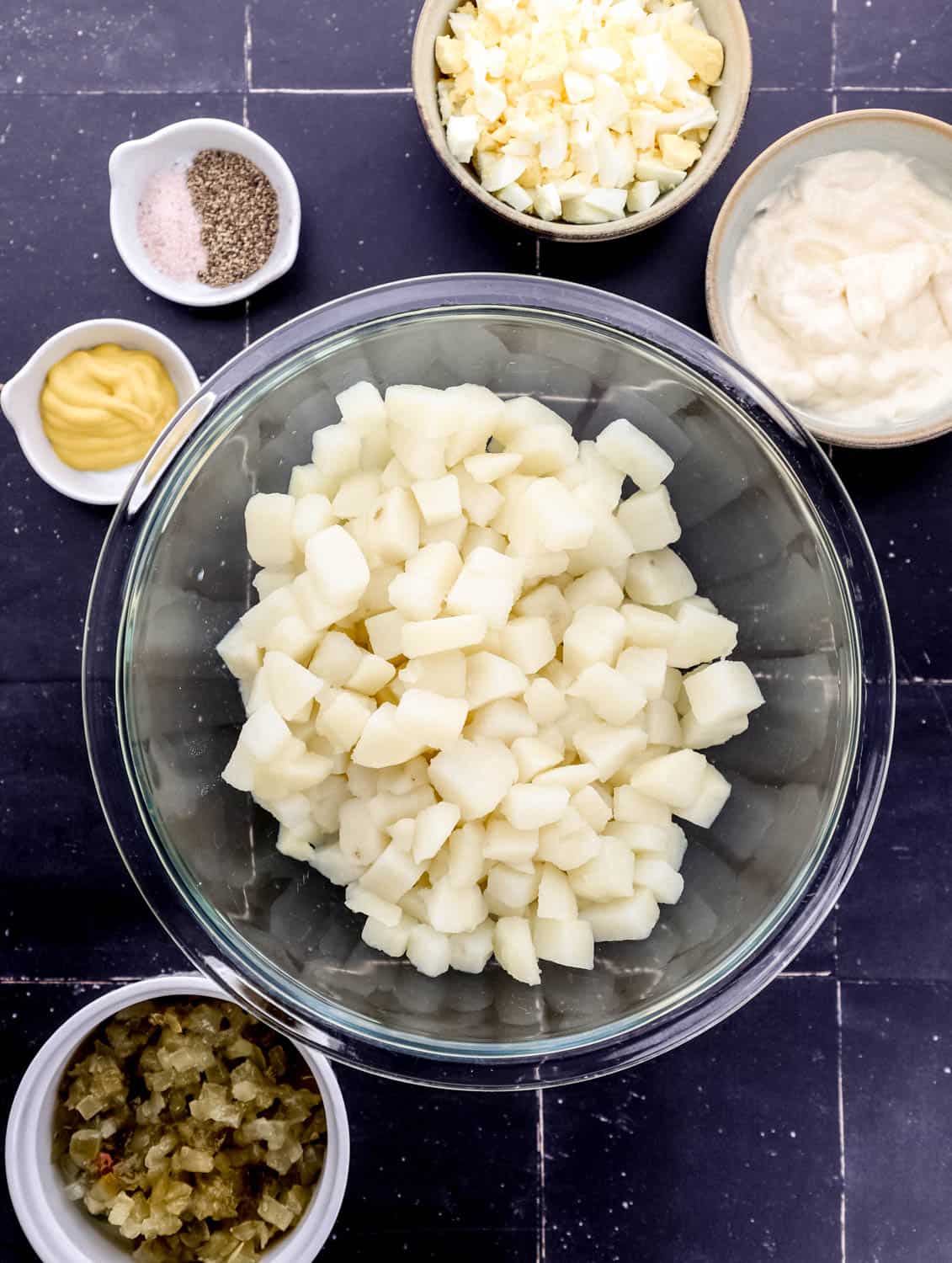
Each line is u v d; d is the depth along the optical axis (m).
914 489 0.37
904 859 0.38
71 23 0.37
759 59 0.37
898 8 0.37
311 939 0.32
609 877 0.30
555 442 0.29
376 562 0.30
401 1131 0.37
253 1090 0.34
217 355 0.37
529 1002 0.32
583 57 0.33
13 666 0.37
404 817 0.30
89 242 0.37
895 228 0.34
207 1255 0.34
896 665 0.38
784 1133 0.37
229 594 0.33
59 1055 0.33
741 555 0.32
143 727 0.30
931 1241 0.37
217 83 0.37
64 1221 0.33
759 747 0.32
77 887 0.37
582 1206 0.37
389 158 0.37
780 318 0.35
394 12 0.37
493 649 0.30
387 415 0.29
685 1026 0.29
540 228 0.33
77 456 0.36
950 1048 0.37
